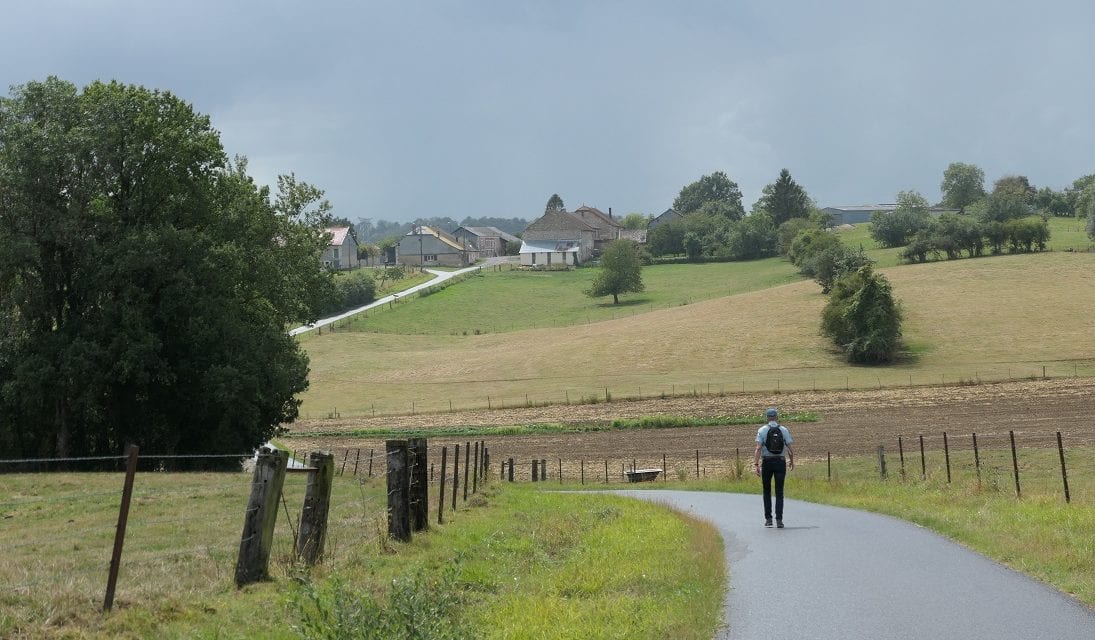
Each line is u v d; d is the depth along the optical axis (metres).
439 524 18.36
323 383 105.75
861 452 51.62
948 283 124.31
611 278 160.75
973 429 57.66
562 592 12.24
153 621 9.59
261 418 50.72
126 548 15.25
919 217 179.50
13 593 10.24
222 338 46.16
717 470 49.97
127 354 42.84
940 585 12.74
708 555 14.46
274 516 12.23
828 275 130.25
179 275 44.31
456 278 186.75
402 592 9.70
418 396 93.25
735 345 106.38
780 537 18.12
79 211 44.34
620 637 9.63
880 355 95.19
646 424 67.31
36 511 21.75
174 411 47.69
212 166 49.91
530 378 100.62
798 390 79.06
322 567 12.74
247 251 50.69
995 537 16.56
